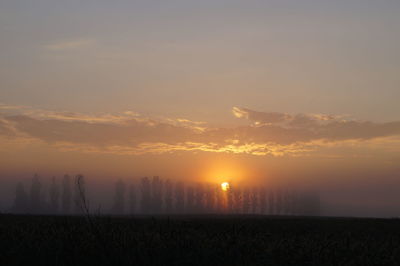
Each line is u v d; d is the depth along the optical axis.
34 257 12.15
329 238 17.84
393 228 30.97
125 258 11.76
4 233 14.70
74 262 11.78
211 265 12.10
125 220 25.59
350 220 41.81
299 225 31.17
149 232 15.04
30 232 14.91
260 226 27.78
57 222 16.86
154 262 11.68
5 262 12.01
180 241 13.14
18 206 100.56
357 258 13.08
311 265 12.43
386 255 13.52
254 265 12.11
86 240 12.77
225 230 16.75
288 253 13.13
